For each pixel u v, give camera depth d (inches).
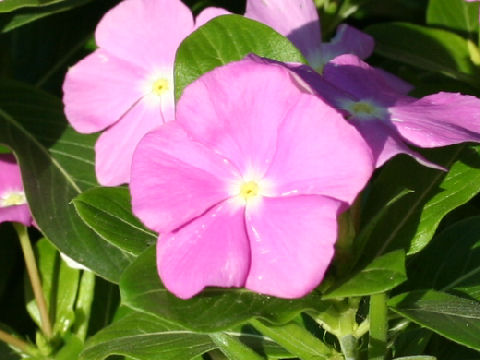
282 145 7.0
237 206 7.1
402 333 9.2
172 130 7.3
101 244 10.0
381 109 7.7
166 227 7.1
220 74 7.1
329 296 7.0
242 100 7.0
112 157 10.1
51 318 10.9
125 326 9.1
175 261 7.0
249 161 7.1
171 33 10.0
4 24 11.0
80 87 10.4
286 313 7.0
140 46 10.1
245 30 8.2
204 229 7.1
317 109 6.8
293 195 6.9
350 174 6.7
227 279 6.8
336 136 6.7
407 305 7.9
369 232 7.5
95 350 8.8
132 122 10.1
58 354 10.7
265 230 6.9
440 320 7.6
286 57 8.1
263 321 8.0
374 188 8.6
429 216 8.4
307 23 10.0
